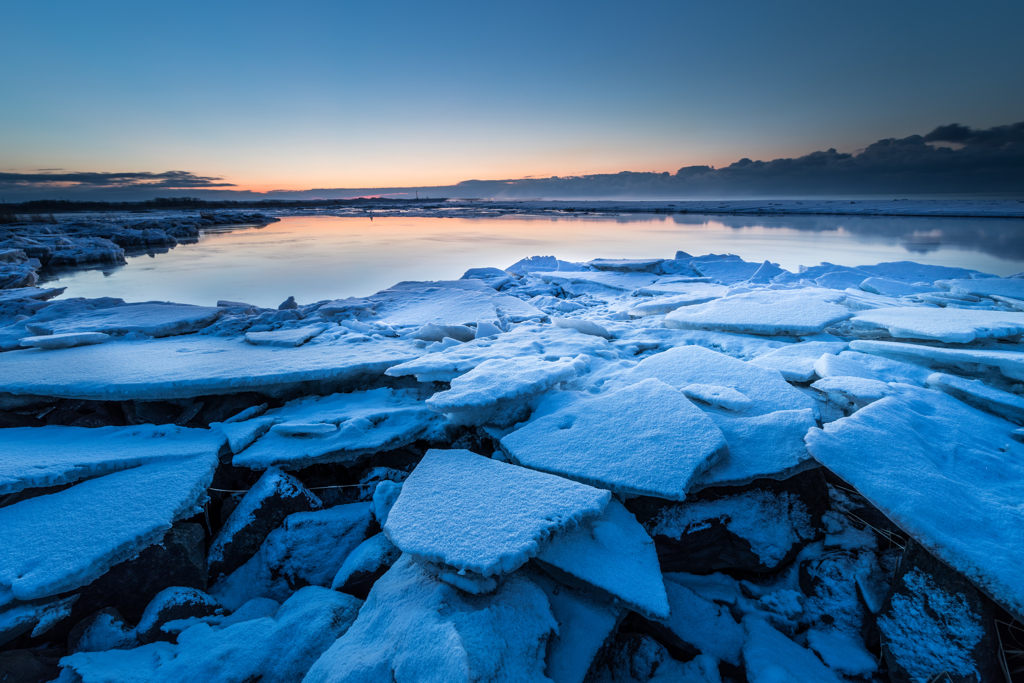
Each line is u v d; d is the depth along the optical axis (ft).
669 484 8.30
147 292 36.45
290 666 6.67
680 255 38.19
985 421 10.05
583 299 28.66
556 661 6.85
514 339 17.56
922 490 7.42
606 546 8.05
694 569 8.93
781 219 128.06
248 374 13.26
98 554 7.39
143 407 12.67
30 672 6.57
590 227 106.01
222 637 7.01
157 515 8.24
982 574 6.19
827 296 21.11
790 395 11.37
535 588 7.43
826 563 8.36
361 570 8.29
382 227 114.83
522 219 143.84
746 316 18.06
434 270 47.26
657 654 7.43
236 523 9.19
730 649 7.50
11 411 12.47
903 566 7.30
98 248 59.26
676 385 12.54
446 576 7.03
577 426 10.47
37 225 102.53
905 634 6.86
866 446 8.53
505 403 11.91
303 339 17.43
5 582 6.89
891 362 13.37
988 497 7.51
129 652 6.98
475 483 8.66
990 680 6.14
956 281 23.75
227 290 37.17
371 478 10.69
